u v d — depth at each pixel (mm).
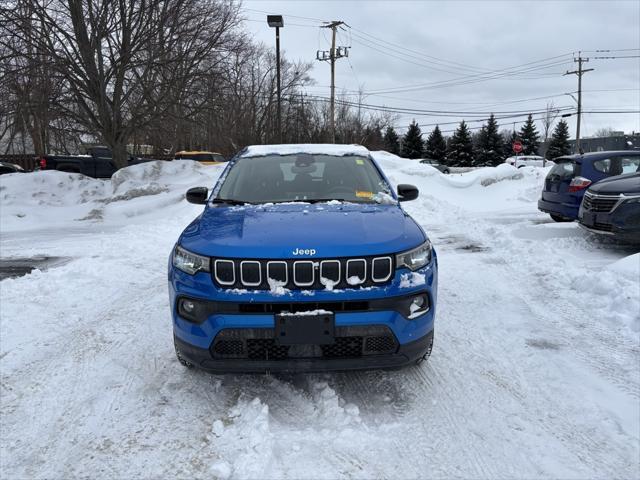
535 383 3166
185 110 14453
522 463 2389
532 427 2688
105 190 13055
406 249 2854
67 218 11242
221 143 23016
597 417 2766
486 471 2332
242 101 29453
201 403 2955
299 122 42031
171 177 13625
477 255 6871
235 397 3012
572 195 8922
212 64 14102
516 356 3555
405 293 2760
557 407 2885
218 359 2742
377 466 2361
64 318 4473
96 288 5406
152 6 12992
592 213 6938
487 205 14945
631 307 4277
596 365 3402
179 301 2879
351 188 4020
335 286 2705
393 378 3236
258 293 2674
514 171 17219
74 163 19984
